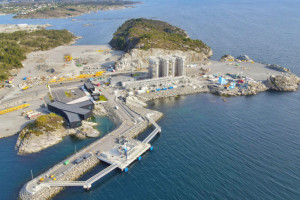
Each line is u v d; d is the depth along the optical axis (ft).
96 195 399.44
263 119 620.90
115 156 477.36
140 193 399.65
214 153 488.02
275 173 428.15
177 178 426.51
